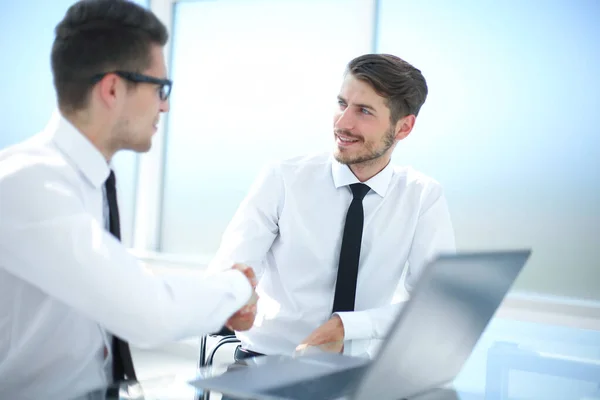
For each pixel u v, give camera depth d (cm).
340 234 197
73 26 118
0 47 460
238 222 198
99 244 105
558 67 328
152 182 455
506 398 124
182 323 110
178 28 451
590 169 321
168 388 119
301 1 405
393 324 86
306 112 405
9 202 104
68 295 105
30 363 122
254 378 104
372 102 184
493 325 296
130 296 104
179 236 452
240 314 128
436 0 360
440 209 204
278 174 202
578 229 325
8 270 109
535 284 337
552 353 166
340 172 198
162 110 128
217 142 437
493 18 344
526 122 337
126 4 120
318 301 195
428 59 364
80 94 119
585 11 319
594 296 322
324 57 398
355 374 112
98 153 123
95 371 129
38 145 119
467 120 354
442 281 88
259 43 421
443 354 112
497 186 346
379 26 379
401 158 374
